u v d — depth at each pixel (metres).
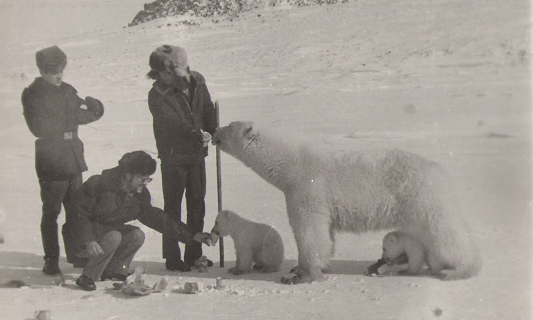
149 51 56.56
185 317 4.41
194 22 74.25
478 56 34.78
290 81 32.75
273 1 76.25
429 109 19.02
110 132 17.94
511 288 4.73
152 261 6.21
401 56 39.28
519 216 6.78
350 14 62.22
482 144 12.57
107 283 5.42
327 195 5.21
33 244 6.88
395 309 4.42
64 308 4.66
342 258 6.02
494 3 50.97
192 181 5.88
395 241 5.24
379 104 21.42
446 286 4.86
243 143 5.47
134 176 5.18
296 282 5.21
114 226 5.35
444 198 5.05
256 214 7.82
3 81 37.31
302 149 5.42
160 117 5.71
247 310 4.53
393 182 5.09
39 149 5.59
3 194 9.71
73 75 43.97
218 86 32.34
